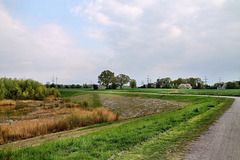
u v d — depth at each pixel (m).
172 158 4.41
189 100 30.12
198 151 4.86
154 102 33.34
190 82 143.75
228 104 18.39
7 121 19.66
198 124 8.58
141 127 8.71
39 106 37.94
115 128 9.91
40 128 13.27
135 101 38.69
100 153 4.90
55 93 62.41
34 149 5.42
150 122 10.31
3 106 37.00
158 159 4.37
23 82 53.59
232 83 79.62
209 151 4.85
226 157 4.40
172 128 7.94
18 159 4.65
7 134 11.18
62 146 5.81
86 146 5.63
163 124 9.02
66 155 4.95
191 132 7.07
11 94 46.16
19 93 47.56
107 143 6.01
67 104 37.50
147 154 4.76
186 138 6.21
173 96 37.38
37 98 50.94
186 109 16.22
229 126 8.05
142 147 5.38
